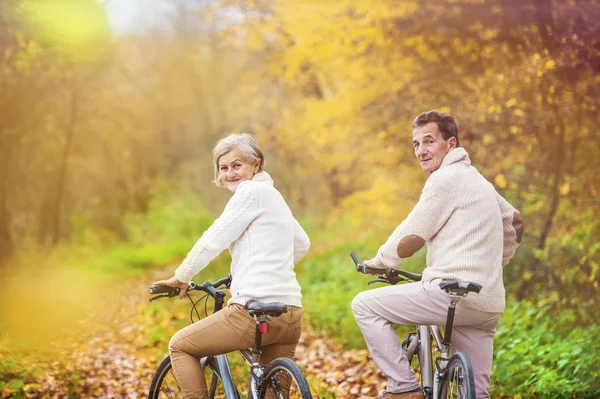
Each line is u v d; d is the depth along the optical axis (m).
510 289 9.25
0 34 9.93
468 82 10.12
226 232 4.62
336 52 11.13
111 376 8.23
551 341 7.57
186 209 28.62
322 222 31.30
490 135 9.86
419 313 4.80
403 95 11.30
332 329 10.36
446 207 4.75
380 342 4.88
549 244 9.12
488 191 4.85
